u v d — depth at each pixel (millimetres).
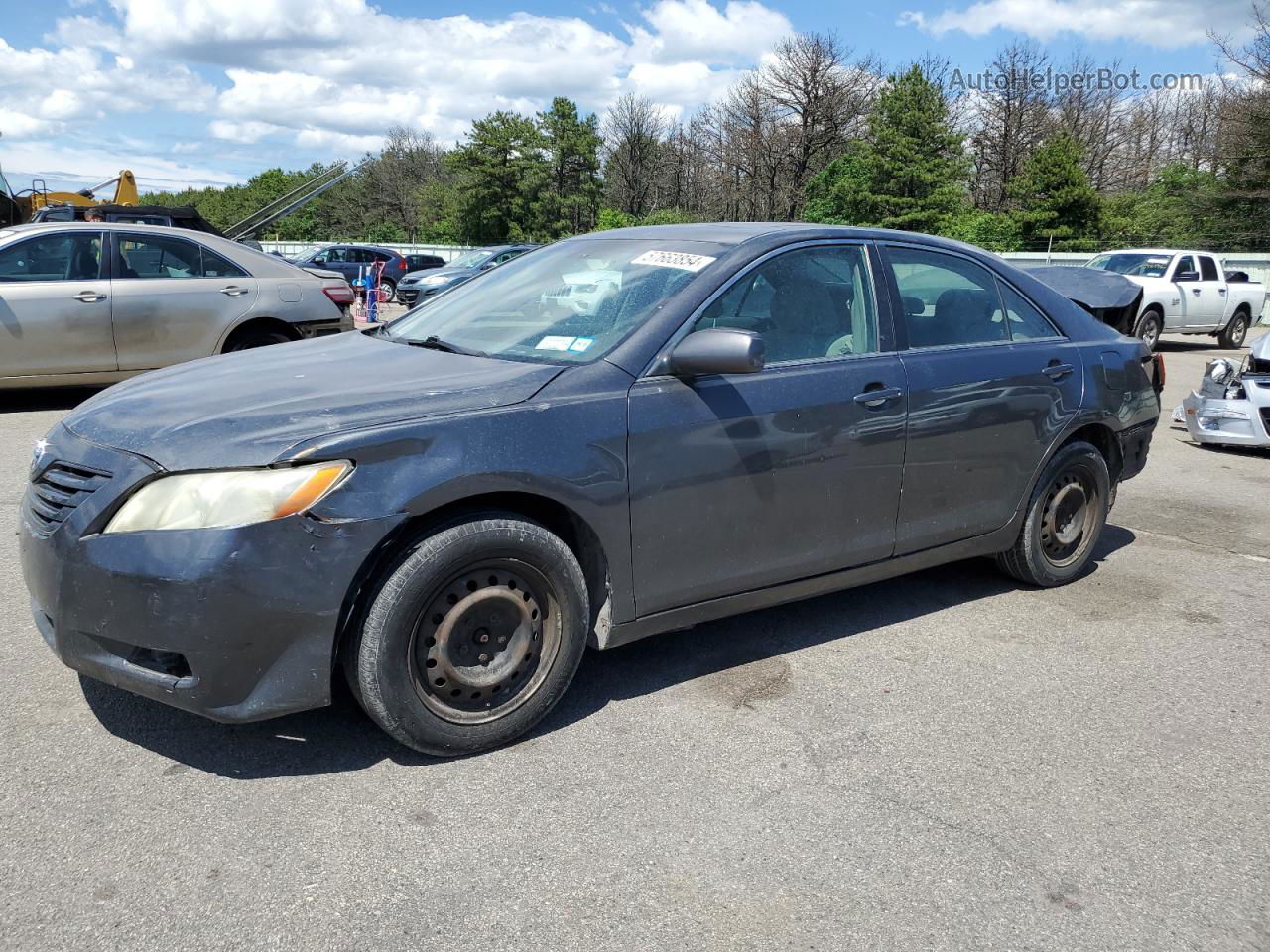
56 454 2951
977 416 4117
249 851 2543
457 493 2838
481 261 22406
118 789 2805
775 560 3602
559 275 3938
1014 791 2951
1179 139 59594
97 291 8164
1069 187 40656
